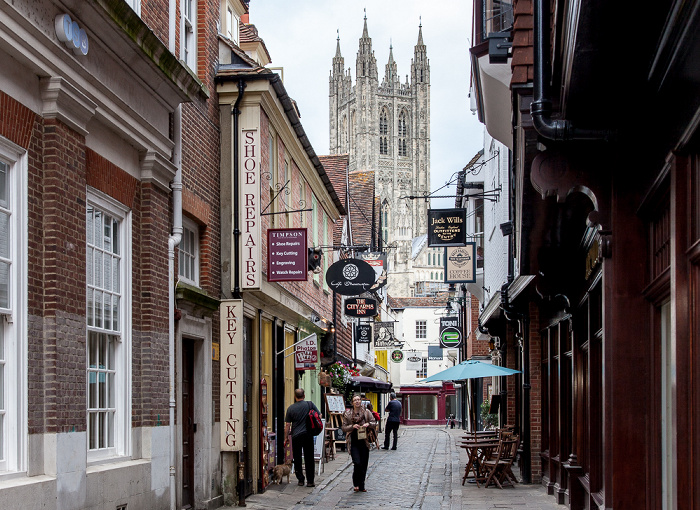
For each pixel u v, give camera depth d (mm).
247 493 14922
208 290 13578
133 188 9883
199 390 12984
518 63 8820
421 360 74750
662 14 5074
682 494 5484
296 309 19828
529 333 17797
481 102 15312
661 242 6586
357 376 31516
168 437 10547
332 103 135000
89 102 8273
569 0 5648
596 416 10977
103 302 9094
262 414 15703
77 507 7832
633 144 6918
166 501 10383
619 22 5195
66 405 7703
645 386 6910
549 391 16016
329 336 26594
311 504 14570
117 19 8719
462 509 13633
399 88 130625
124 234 9695
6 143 7062
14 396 7035
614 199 7020
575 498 12547
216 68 14492
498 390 28281
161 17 11062
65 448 7625
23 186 7309
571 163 7141
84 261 8227
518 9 8891
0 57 6930
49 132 7664
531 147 8805
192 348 12891
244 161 14539
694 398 5418
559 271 11930
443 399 71688
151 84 10180
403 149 130875
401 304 77125
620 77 5941
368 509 14000
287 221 18281
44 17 7566
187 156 12547
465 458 24766
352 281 21688
